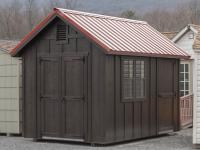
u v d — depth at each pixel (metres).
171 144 14.30
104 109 13.66
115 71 13.96
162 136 16.28
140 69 14.91
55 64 14.64
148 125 15.29
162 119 15.93
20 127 16.61
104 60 13.63
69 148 13.51
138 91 14.86
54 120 14.70
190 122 18.97
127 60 14.37
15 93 16.61
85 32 13.78
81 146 13.93
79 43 14.16
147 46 15.33
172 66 16.39
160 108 15.81
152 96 15.44
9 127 16.78
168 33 23.22
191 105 19.14
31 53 15.15
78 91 14.19
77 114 14.22
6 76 16.77
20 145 14.29
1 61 16.83
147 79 15.20
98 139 13.79
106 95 13.67
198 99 13.44
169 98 16.30
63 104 14.48
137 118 14.82
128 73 14.42
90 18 15.07
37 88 15.02
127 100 14.37
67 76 14.40
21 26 44.81
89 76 13.95
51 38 14.70
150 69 15.31
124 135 14.30
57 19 14.49
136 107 14.79
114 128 13.95
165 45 16.38
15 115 16.64
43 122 14.93
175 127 16.62
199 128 13.46
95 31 14.19
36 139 15.16
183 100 18.73
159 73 15.73
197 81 13.42
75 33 14.20
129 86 14.48
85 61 14.02
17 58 16.48
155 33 16.98
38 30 14.68
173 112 16.52
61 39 14.49
